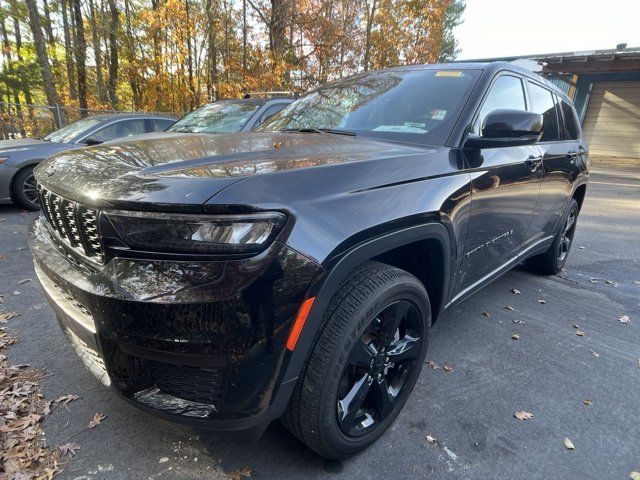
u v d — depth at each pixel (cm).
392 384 197
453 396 227
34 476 165
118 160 165
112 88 1638
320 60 1593
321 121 269
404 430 200
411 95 254
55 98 1530
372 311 161
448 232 197
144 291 129
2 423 191
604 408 224
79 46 1728
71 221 156
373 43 1922
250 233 126
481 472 177
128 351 139
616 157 1583
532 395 232
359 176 162
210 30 1322
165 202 127
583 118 1639
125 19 1602
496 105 257
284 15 1334
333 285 142
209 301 126
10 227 516
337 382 155
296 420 157
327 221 142
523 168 274
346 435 170
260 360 132
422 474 175
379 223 156
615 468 183
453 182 201
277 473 172
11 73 2219
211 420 138
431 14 2062
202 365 133
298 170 149
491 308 348
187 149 180
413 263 209
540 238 357
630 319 338
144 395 144
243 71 1362
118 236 135
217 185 130
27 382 221
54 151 610
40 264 180
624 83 1530
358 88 288
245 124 543
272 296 129
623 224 695
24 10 1930
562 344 292
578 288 404
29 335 269
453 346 282
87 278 147
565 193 374
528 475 177
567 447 194
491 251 262
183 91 1349
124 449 181
